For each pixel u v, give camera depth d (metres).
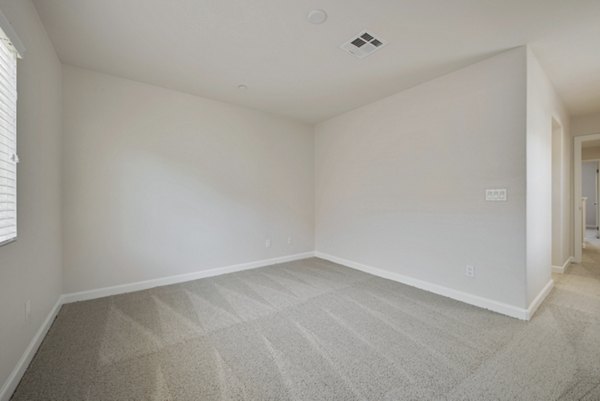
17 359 1.53
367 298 2.76
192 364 1.67
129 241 2.98
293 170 4.48
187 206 3.38
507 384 1.49
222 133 3.68
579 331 2.07
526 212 2.29
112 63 2.64
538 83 2.56
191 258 3.42
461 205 2.70
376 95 3.43
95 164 2.79
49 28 2.09
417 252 3.11
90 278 2.76
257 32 2.16
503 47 2.35
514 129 2.35
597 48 2.34
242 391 1.44
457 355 1.76
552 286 3.01
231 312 2.43
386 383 1.50
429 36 2.19
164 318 2.30
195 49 2.40
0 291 1.35
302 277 3.50
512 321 2.24
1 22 1.29
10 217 1.48
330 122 4.42
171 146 3.26
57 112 2.46
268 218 4.17
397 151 3.34
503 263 2.41
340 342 1.92
